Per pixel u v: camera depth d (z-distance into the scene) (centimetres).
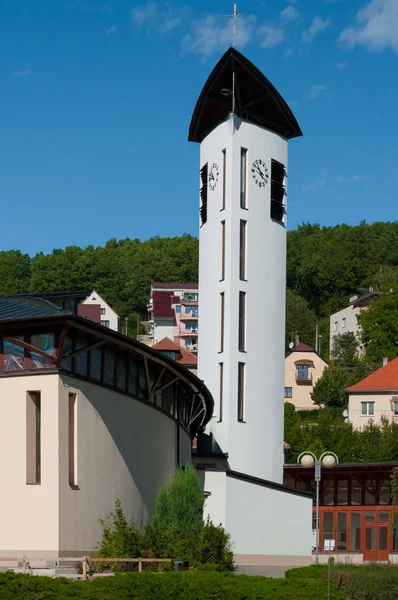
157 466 3544
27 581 2191
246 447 4734
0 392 2827
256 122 5150
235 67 4903
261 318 4900
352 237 15850
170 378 3691
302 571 2681
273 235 5009
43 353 2761
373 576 2477
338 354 11375
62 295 3572
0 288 16088
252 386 4819
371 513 4494
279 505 4062
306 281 14638
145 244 18075
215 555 3244
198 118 5188
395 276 13938
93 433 2966
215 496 3994
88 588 2238
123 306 15588
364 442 6994
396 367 8569
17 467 2772
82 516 2858
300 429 7319
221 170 4956
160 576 2411
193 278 16175
